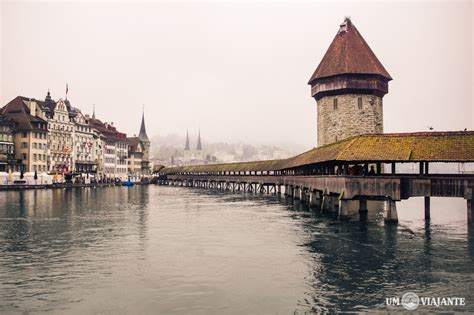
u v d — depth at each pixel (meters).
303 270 16.80
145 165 163.25
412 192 27.41
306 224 29.80
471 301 13.41
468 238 24.22
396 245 22.00
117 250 20.41
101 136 118.69
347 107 53.28
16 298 13.32
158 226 28.91
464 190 25.98
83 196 60.50
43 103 96.12
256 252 20.08
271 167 72.25
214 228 27.94
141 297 13.44
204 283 14.96
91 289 14.19
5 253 19.67
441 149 26.78
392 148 28.12
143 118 179.25
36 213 36.44
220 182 96.31
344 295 13.84
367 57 54.12
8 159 80.25
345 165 31.78
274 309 12.57
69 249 20.62
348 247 21.44
